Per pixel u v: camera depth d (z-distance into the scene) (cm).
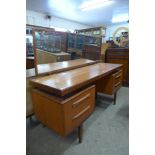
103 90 210
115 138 152
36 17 567
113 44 378
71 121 117
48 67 185
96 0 425
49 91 119
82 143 144
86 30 491
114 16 632
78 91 127
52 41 222
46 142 146
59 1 433
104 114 202
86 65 219
